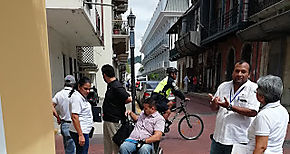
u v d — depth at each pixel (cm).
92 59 1234
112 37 1514
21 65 122
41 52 151
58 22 570
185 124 517
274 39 798
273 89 168
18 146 117
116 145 313
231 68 1373
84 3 485
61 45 769
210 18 1571
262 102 179
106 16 1476
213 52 1617
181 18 2209
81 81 282
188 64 2341
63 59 817
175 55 2480
